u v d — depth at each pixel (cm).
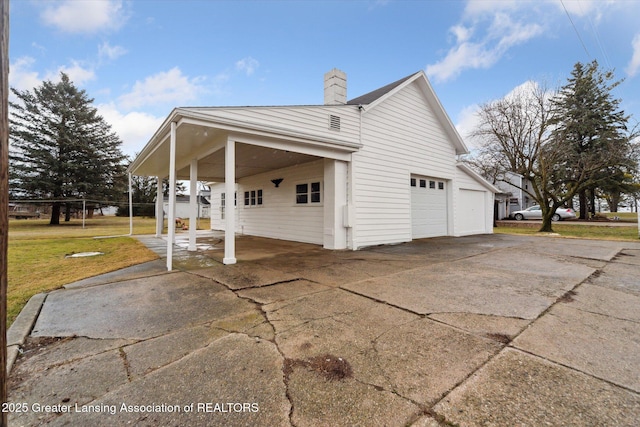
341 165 733
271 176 1090
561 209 1977
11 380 184
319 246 817
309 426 141
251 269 500
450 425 140
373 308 305
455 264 531
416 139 921
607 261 550
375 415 148
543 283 397
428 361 200
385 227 817
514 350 213
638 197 1927
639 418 143
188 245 797
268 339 237
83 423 146
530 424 140
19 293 371
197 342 234
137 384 179
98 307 317
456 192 1079
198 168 1017
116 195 2284
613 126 1841
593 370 186
